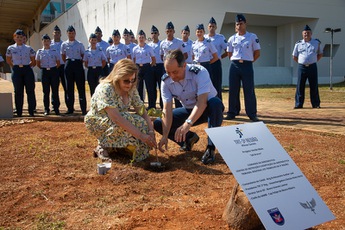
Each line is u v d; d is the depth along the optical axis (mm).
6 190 3434
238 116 8734
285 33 28250
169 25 9266
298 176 2492
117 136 4453
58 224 2695
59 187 3533
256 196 2291
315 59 9984
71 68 9141
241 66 7789
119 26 23609
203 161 4344
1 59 9523
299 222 2318
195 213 2883
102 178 3809
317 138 5793
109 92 4324
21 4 31578
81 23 30703
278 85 25031
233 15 24328
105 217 2824
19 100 8680
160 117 4500
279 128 6734
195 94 4406
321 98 13359
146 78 9758
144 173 3938
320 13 25562
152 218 2785
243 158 2389
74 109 10469
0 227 2674
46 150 5012
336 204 3070
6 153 4832
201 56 8484
